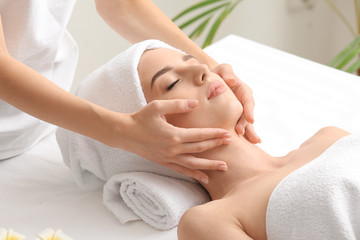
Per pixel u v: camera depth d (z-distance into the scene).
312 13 3.56
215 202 1.39
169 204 1.47
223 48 2.37
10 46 1.70
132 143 1.44
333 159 1.34
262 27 3.43
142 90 1.57
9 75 1.41
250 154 1.51
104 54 2.91
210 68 1.84
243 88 1.63
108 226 1.54
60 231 1.13
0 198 1.64
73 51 1.97
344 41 3.62
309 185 1.28
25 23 1.66
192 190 1.55
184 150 1.44
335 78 2.17
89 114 1.42
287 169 1.45
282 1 3.40
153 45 1.69
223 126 1.51
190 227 1.32
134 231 1.52
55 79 1.94
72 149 1.62
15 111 1.75
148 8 1.90
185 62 1.61
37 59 1.79
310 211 1.25
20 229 1.52
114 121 1.42
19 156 1.84
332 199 1.24
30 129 1.78
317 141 1.55
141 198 1.55
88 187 1.69
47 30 1.75
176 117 1.51
